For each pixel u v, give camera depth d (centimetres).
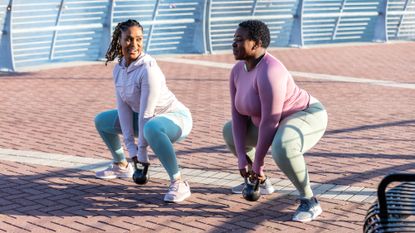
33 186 700
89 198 663
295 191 686
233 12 2053
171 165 654
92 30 1936
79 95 1260
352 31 2433
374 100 1241
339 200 660
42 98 1223
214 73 1552
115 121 703
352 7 2322
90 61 1695
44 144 885
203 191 686
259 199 661
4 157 815
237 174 750
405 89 1370
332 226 591
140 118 656
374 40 2281
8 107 1136
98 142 899
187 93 1287
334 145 891
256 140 635
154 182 717
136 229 583
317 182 720
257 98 599
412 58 1872
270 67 587
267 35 594
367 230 468
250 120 634
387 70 1630
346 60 1805
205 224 595
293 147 588
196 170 765
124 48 654
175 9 1886
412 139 936
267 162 796
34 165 780
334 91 1335
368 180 729
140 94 659
